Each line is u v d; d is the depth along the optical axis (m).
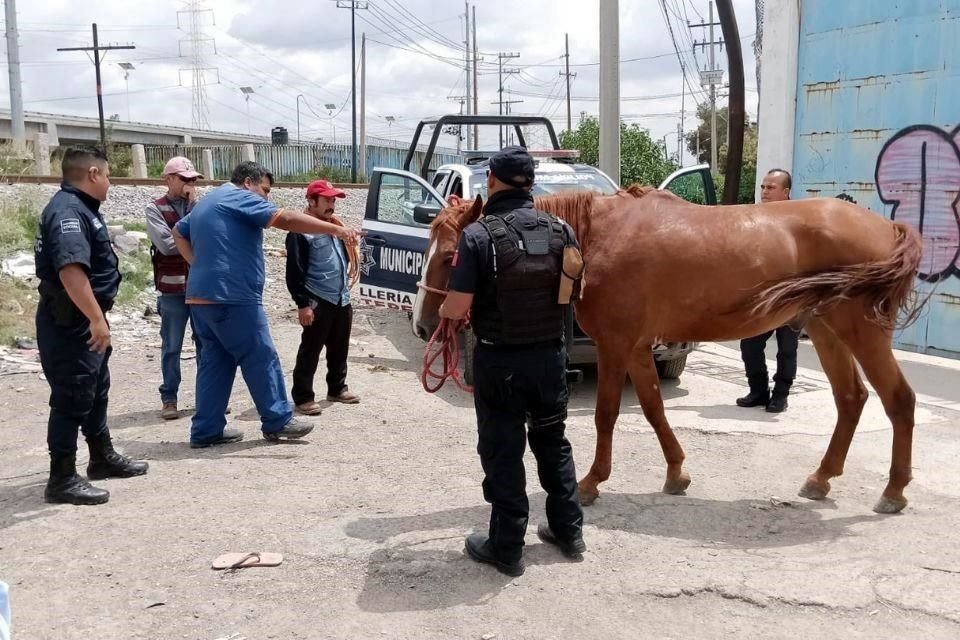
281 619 3.59
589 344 7.25
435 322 4.66
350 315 7.17
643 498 4.95
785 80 10.31
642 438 6.18
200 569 4.05
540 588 3.81
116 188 18.70
